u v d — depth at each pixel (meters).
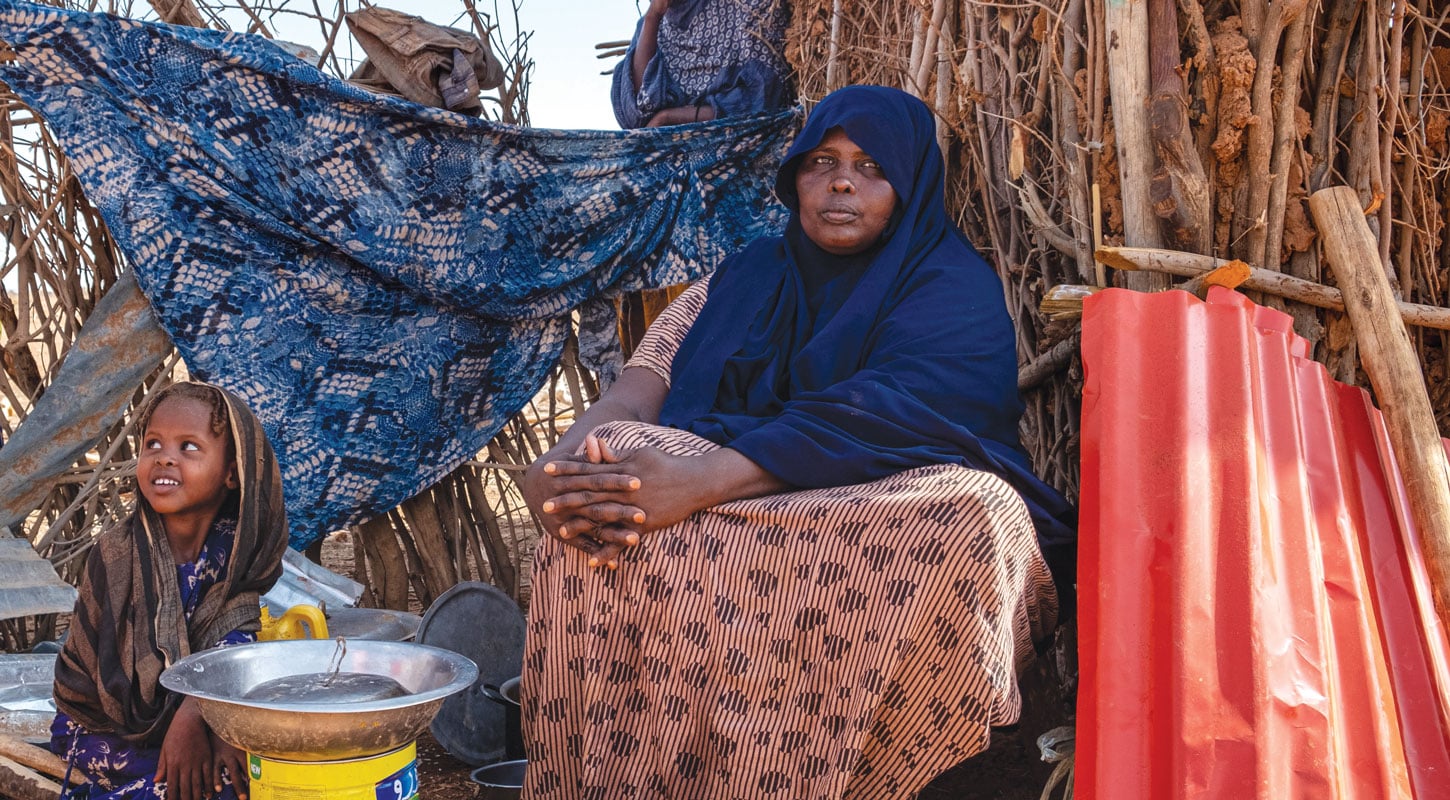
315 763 1.79
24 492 3.04
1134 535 1.90
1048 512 2.30
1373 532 2.13
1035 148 2.80
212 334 3.05
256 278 3.10
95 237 3.36
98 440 3.10
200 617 2.16
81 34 2.86
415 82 3.36
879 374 2.26
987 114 2.92
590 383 3.78
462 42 3.46
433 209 3.31
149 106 2.93
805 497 1.96
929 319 2.36
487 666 2.91
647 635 1.99
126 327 3.08
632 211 3.63
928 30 3.11
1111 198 2.45
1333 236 2.27
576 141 3.54
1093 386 2.02
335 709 1.72
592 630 2.01
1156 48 2.33
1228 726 1.76
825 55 3.67
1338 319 2.34
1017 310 2.88
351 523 3.33
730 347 2.50
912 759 1.95
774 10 3.99
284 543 2.31
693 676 1.96
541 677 2.09
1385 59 2.41
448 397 3.46
